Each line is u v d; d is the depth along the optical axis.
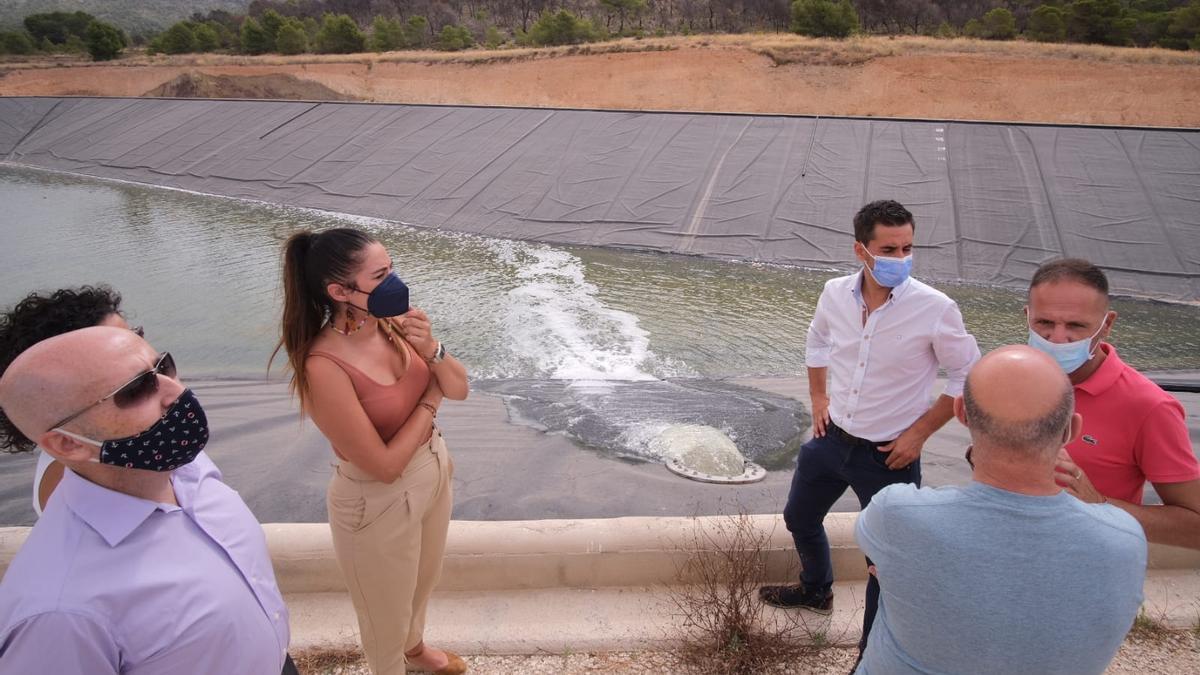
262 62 45.50
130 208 18.05
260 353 9.22
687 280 12.27
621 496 4.62
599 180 16.14
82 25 68.38
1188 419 5.87
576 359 8.85
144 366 1.60
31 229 15.86
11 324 1.99
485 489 4.80
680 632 3.14
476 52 41.53
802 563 3.25
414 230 15.94
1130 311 10.96
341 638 3.12
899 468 2.90
